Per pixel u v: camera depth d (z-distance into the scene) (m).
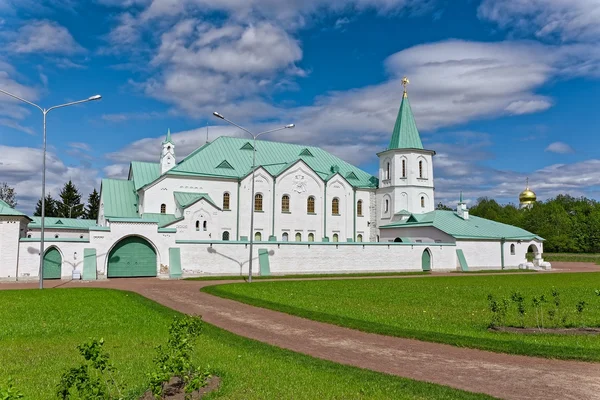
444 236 65.88
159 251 47.75
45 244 44.38
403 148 74.31
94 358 8.70
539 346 14.80
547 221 118.69
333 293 32.09
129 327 18.22
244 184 65.44
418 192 74.12
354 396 10.03
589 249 114.88
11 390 6.25
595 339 16.25
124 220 46.88
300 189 69.50
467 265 65.62
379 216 76.62
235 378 11.22
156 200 60.62
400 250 60.88
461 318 21.02
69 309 23.42
